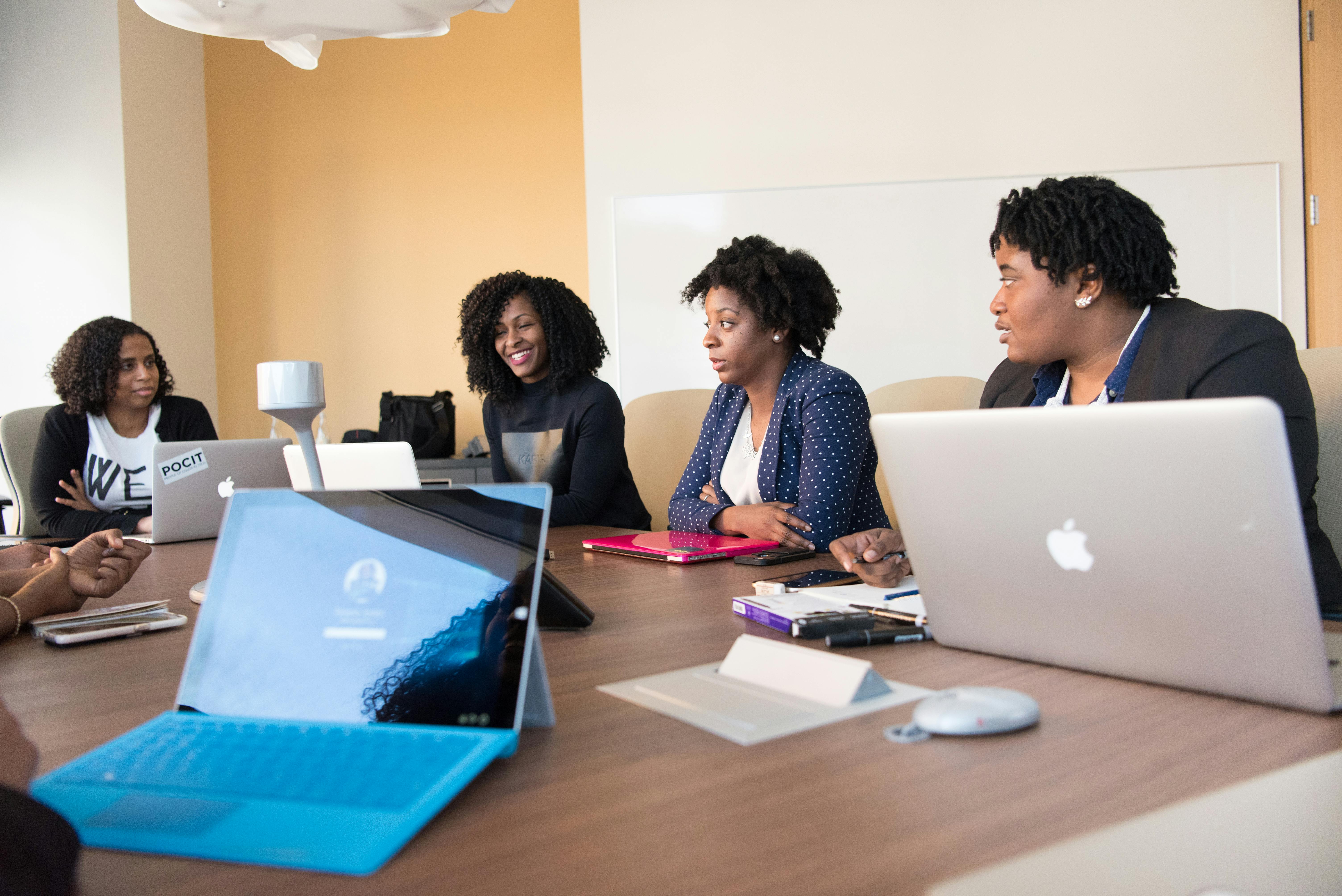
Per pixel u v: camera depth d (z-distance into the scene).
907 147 3.55
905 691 0.68
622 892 0.40
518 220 4.23
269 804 0.48
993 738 0.58
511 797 0.51
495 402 2.54
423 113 4.30
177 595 1.25
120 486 2.63
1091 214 1.31
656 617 0.99
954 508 0.76
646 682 0.73
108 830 0.46
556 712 0.67
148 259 4.02
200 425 2.80
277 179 4.41
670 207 3.68
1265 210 3.34
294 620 0.64
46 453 2.58
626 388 3.74
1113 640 0.68
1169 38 3.38
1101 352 1.40
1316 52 3.28
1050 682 0.70
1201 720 0.60
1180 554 0.62
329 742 0.56
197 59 4.38
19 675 0.83
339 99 4.36
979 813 0.47
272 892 0.41
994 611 0.76
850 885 0.40
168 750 0.55
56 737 0.64
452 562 0.64
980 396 2.29
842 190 3.58
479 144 4.26
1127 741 0.57
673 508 1.92
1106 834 0.45
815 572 1.18
